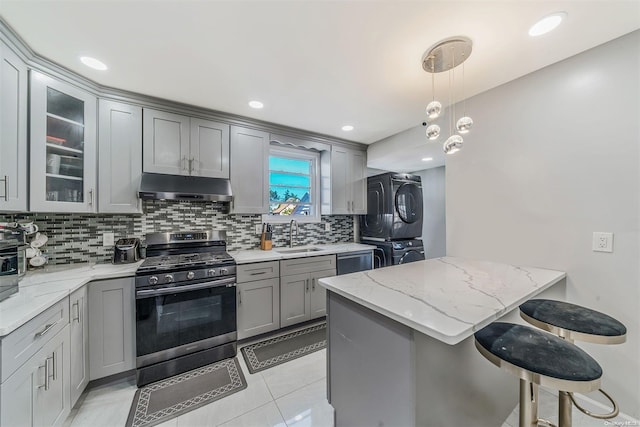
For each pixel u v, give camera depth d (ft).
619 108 4.81
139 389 5.75
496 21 4.30
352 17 4.17
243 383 5.98
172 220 8.08
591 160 5.16
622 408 4.84
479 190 7.00
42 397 3.87
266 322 7.99
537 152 5.91
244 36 4.61
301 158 11.10
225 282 7.00
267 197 9.02
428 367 3.33
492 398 4.53
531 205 6.02
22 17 4.09
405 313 3.16
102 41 4.71
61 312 4.43
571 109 5.39
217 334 6.88
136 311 5.91
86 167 6.04
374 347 3.70
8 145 4.49
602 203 5.03
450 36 4.67
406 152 10.53
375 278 4.88
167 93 6.77
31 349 3.62
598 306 5.08
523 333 3.51
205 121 7.84
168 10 3.99
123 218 7.36
